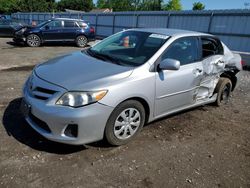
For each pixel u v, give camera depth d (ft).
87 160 10.71
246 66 37.68
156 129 14.10
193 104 15.42
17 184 9.03
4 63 29.35
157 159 11.30
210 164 11.37
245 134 14.75
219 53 17.22
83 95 10.13
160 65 12.38
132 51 13.48
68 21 51.96
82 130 10.26
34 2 230.68
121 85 10.96
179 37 14.10
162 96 12.92
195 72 14.52
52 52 42.19
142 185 9.57
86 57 13.41
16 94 17.56
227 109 18.44
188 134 13.99
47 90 10.59
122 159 11.02
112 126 11.18
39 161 10.36
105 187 9.29
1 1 222.07
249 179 10.61
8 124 13.00
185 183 9.93
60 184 9.21
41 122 10.71
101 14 85.76
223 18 52.85
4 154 10.59
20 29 49.52
